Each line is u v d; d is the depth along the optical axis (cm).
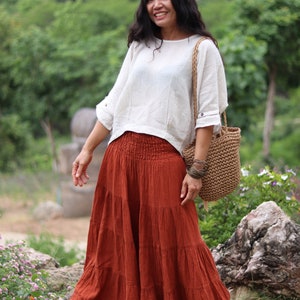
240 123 1227
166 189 436
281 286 528
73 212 1257
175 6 432
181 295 445
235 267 543
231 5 1291
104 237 461
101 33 1964
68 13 1723
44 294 536
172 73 429
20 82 1591
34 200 1425
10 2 2455
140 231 443
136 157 441
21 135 1780
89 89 1542
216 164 439
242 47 1171
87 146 471
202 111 431
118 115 448
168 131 434
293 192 642
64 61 1525
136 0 2212
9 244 599
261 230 532
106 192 459
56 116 1600
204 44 431
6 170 1772
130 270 446
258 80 1189
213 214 618
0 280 524
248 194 615
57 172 1609
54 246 844
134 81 439
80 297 469
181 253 439
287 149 2170
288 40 1229
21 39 1559
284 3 1209
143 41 446
